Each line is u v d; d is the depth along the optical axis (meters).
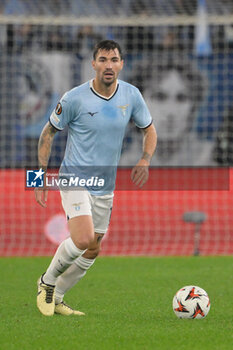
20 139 56.69
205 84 57.38
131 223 52.09
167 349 16.77
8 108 56.41
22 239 49.22
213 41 58.75
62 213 52.91
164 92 56.78
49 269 21.56
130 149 55.81
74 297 27.25
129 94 21.89
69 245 20.91
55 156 56.72
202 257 42.09
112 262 39.69
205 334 18.64
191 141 56.56
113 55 20.92
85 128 21.39
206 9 57.25
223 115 57.12
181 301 21.42
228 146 56.91
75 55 56.12
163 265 38.34
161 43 58.38
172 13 57.31
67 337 18.17
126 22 54.12
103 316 22.20
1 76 56.34
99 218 22.11
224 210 53.88
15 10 58.00
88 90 21.39
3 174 56.16
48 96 56.16
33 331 19.06
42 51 56.50
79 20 53.91
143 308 24.27
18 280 32.53
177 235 50.56
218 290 29.34
